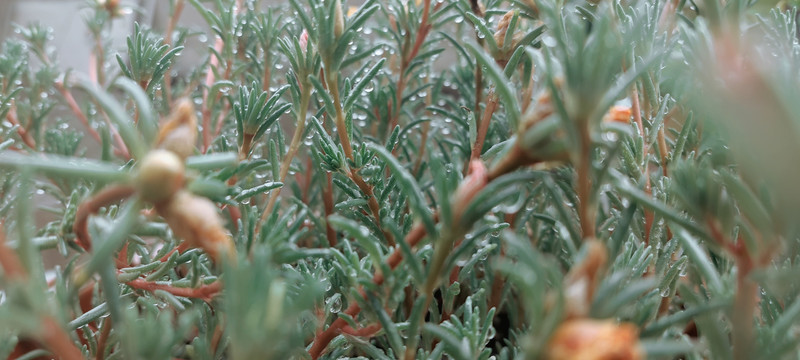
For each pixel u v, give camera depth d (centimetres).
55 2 54
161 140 15
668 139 26
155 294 20
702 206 16
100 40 39
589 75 14
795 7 26
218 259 15
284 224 20
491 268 26
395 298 18
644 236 23
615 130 17
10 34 52
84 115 36
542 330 13
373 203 24
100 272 17
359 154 23
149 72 27
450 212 16
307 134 27
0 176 24
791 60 21
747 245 16
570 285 14
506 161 16
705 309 16
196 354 20
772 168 15
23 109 32
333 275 23
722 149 19
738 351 16
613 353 13
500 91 16
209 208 15
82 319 20
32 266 14
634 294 14
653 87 24
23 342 19
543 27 24
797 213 15
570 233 19
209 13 30
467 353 16
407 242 17
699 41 18
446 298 24
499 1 28
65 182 28
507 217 26
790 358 17
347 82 25
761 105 15
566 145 15
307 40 24
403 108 35
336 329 20
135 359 14
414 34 31
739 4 16
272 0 46
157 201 15
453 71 38
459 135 31
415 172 32
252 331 13
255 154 32
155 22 52
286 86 24
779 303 20
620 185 17
